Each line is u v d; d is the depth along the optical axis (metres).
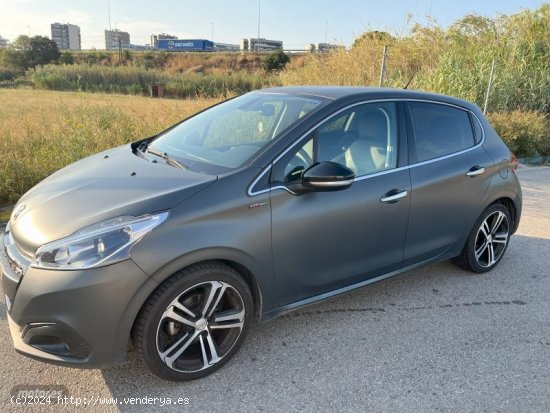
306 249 3.10
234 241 2.75
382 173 3.46
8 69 57.12
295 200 3.00
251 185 2.86
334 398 2.78
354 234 3.32
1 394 2.69
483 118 4.46
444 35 15.53
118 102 14.38
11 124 8.15
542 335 3.54
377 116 3.56
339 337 3.39
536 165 10.29
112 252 2.44
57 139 7.07
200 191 2.74
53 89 35.41
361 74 14.48
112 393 2.74
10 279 2.58
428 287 4.21
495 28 15.58
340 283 3.41
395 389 2.88
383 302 3.92
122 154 3.62
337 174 2.87
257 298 3.04
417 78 13.41
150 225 2.54
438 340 3.41
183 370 2.79
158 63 74.25
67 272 2.41
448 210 3.93
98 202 2.71
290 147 3.06
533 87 13.21
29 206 2.91
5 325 3.33
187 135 3.73
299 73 16.00
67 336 2.46
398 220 3.56
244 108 3.77
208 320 2.83
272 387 2.85
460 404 2.78
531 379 3.03
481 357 3.23
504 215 4.53
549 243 5.44
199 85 35.72
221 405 2.68
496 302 4.00
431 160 3.81
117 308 2.47
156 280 2.54
